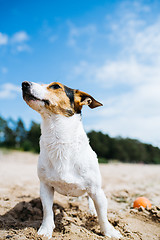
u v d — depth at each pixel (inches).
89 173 31.5
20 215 39.5
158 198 51.8
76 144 31.4
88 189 32.0
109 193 59.0
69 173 31.3
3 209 39.5
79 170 31.3
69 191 32.8
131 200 53.8
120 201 52.9
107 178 96.9
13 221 35.5
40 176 32.4
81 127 33.1
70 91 32.6
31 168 121.2
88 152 32.2
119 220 36.6
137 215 38.4
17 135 490.0
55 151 30.9
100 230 32.5
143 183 84.0
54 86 31.9
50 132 30.9
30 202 45.8
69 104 31.9
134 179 97.2
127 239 31.2
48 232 30.6
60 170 31.0
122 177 103.4
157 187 73.1
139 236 32.6
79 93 33.2
